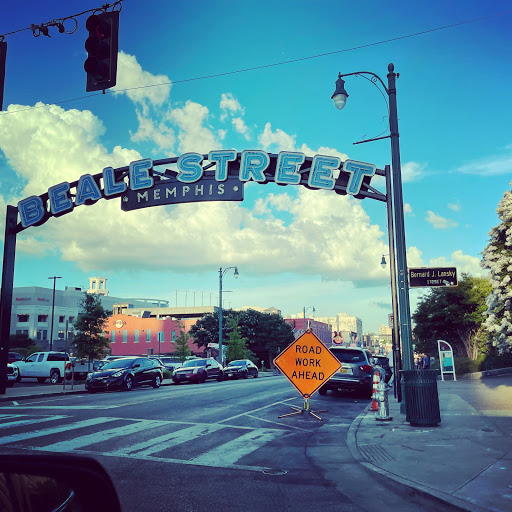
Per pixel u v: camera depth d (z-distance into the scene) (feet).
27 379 115.44
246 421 39.22
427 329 116.06
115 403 51.52
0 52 28.55
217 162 60.34
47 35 30.48
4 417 40.52
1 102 28.14
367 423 36.68
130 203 63.00
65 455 5.33
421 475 20.97
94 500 5.09
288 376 42.73
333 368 42.01
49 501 4.78
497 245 68.13
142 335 283.79
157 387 83.05
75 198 65.77
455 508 16.99
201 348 268.82
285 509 17.85
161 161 62.18
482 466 21.88
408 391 34.27
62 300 363.97
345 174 58.90
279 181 58.49
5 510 4.47
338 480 21.90
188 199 60.85
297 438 32.32
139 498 18.75
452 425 33.01
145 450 27.58
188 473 22.72
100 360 112.88
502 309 66.74
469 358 106.63
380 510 17.83
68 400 57.21
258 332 250.16
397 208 43.29
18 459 5.08
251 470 23.56
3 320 65.67
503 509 16.35
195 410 45.55
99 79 25.62
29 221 67.21
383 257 107.34
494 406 41.70
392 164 44.14
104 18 25.88
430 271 42.11
